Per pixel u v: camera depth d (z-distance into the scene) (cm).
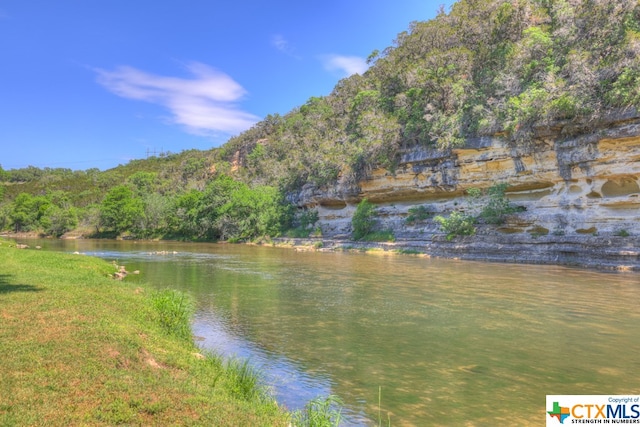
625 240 2891
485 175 4203
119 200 9262
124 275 2505
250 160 10356
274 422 621
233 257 4053
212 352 1026
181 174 12481
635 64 2941
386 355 1063
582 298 1834
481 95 4288
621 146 3078
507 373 938
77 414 522
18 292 1218
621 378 905
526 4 4359
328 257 4100
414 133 4938
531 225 3722
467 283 2286
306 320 1438
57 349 723
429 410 747
